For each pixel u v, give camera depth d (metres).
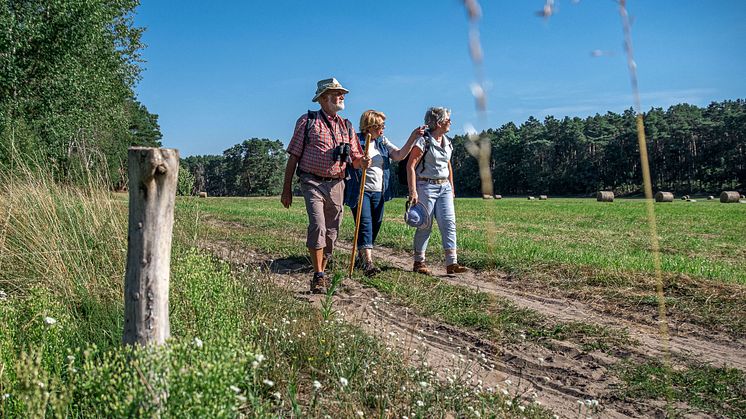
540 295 6.96
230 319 4.11
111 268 5.47
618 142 113.19
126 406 2.31
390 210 30.17
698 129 106.81
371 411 3.31
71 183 7.03
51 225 5.88
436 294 6.62
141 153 2.83
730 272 8.29
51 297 4.53
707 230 18.69
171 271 4.89
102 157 7.42
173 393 2.36
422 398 3.37
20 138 8.43
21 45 22.00
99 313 4.45
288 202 6.87
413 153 7.78
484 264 8.65
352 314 5.66
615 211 33.38
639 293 6.79
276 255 9.17
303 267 8.14
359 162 7.07
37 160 7.25
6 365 3.04
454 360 4.50
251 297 5.38
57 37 23.53
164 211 2.91
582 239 14.23
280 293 5.79
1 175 6.96
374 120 7.76
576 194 116.00
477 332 5.38
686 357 4.73
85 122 24.05
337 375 3.54
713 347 5.05
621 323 5.76
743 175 97.12
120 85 30.83
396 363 3.90
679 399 3.95
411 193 7.83
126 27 30.55
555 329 5.37
